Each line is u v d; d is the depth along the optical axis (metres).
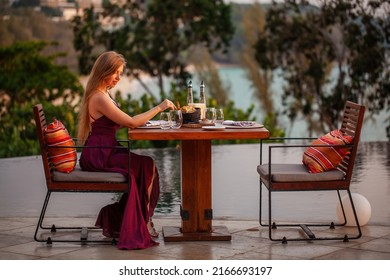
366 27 14.14
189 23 16.53
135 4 16.47
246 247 5.12
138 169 5.25
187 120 5.43
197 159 5.32
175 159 9.85
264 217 6.27
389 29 13.98
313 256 4.89
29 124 12.08
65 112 11.82
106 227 5.34
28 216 6.37
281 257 4.86
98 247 5.14
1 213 6.54
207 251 5.02
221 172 8.77
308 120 15.80
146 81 16.78
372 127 14.25
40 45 16.03
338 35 14.80
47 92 15.93
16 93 15.66
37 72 15.82
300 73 15.41
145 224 5.16
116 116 5.25
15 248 5.14
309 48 15.11
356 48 14.33
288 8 15.26
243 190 7.61
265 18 16.25
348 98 14.62
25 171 9.08
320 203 6.90
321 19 14.88
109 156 5.27
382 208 6.59
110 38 16.52
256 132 5.08
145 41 16.50
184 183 5.34
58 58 17.22
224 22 16.64
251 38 17.69
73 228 5.71
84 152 5.28
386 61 14.09
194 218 5.36
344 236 5.36
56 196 7.38
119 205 5.43
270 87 17.67
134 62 16.47
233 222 6.00
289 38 15.32
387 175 8.35
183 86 16.69
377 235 5.47
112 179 5.10
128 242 5.07
